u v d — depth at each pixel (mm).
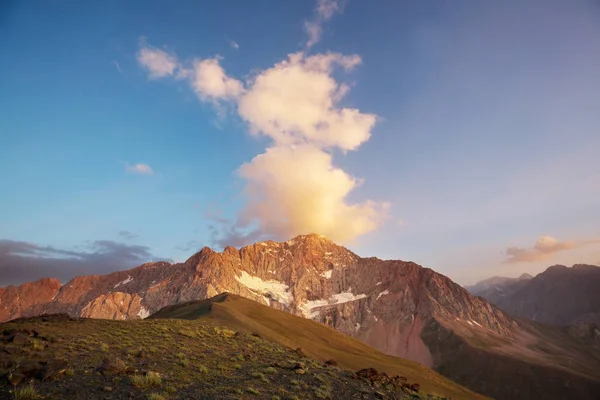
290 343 76625
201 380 26391
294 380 30078
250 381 28047
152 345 34531
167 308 124062
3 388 19828
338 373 37250
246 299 136375
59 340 31078
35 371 22062
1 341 28391
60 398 19531
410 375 88312
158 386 23375
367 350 128750
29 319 41594
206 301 127188
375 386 36188
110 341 33688
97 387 21594
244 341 45156
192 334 42875
